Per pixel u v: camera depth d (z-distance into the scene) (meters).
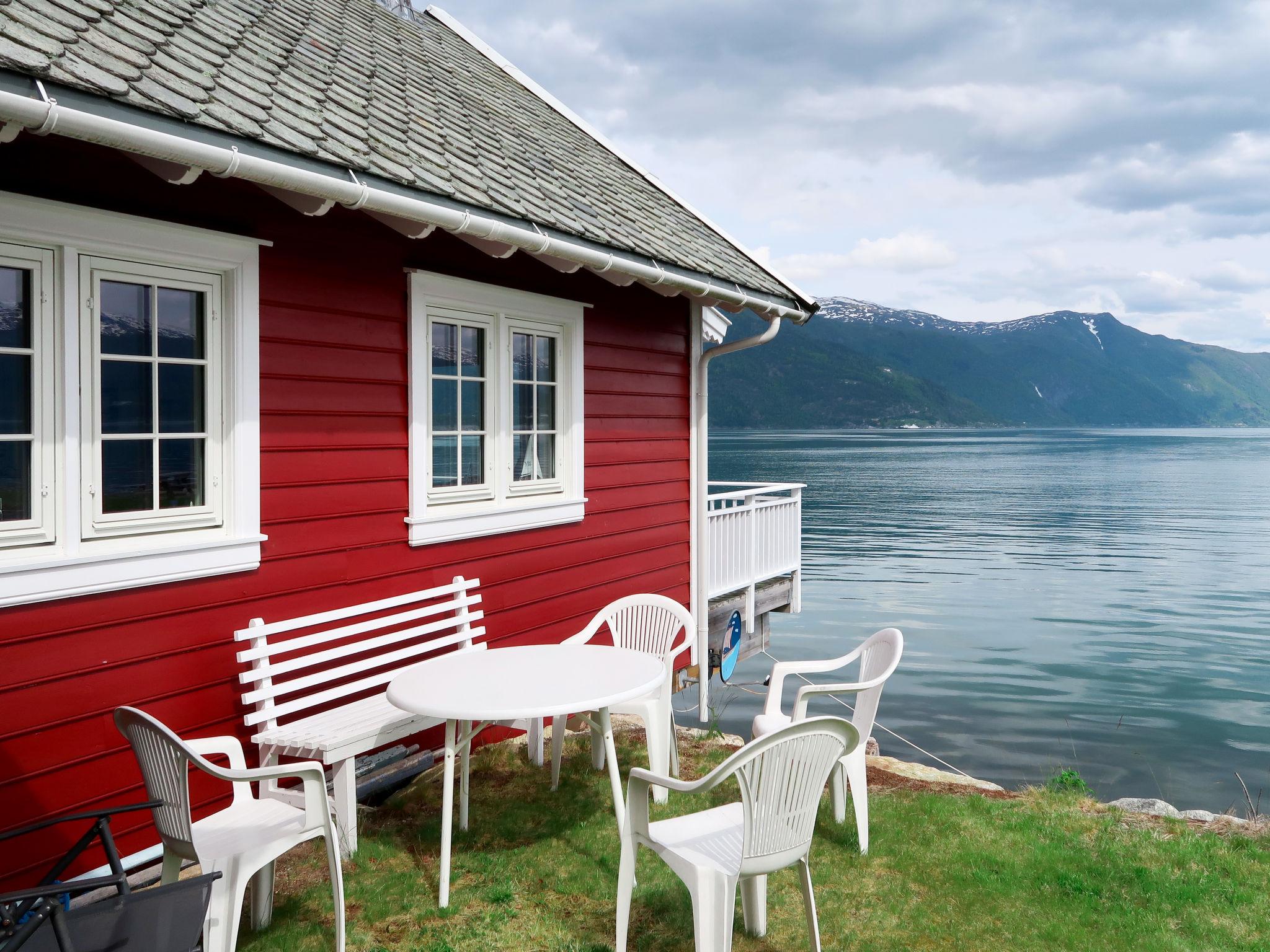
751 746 2.95
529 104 9.30
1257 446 186.12
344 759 4.25
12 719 3.58
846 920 3.85
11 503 3.62
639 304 8.02
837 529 42.38
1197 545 37.50
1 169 3.48
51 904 2.35
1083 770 11.64
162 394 4.21
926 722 13.52
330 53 5.83
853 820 4.92
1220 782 11.38
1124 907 4.04
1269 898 4.19
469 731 4.46
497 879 4.15
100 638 3.88
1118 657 18.44
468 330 6.13
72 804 3.78
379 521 5.34
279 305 4.68
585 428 7.31
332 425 5.02
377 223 5.27
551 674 4.29
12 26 2.99
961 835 4.79
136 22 3.89
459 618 5.79
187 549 4.18
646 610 5.82
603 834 4.67
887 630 4.78
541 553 6.82
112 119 2.96
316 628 4.94
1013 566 31.03
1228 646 19.56
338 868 3.33
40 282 3.68
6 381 3.59
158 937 2.46
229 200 4.38
